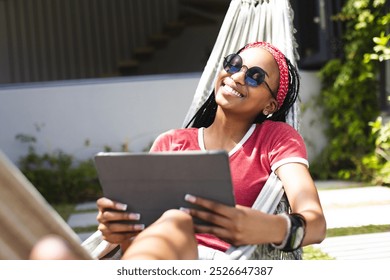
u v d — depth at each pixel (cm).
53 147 671
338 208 499
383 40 499
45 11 1000
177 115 683
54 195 652
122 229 182
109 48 1044
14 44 977
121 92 679
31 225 117
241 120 219
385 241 383
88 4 1030
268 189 201
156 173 175
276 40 302
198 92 292
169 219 160
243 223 168
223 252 200
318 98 689
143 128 681
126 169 179
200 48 1056
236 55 219
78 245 122
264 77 216
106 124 678
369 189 590
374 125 568
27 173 651
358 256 349
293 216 179
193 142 225
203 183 171
